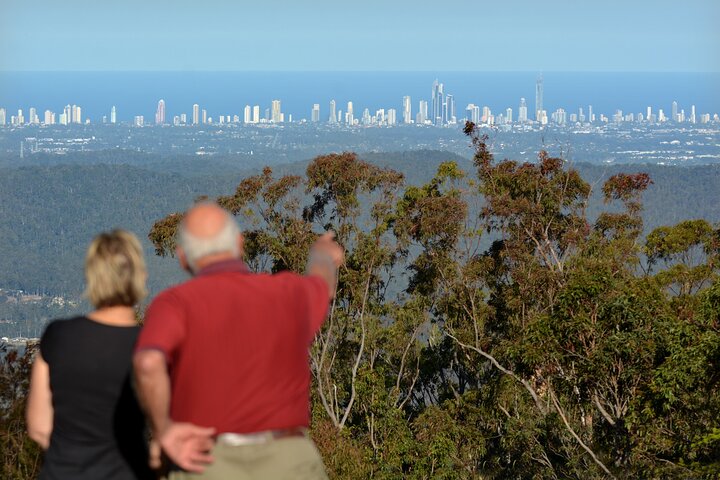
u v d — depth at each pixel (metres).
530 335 69.56
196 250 11.55
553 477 77.75
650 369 64.25
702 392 60.19
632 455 63.69
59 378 12.23
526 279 110.06
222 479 10.86
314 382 111.81
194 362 10.82
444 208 111.69
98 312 12.62
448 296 117.75
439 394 123.94
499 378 99.81
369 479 91.38
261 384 11.01
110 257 12.42
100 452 12.30
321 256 12.50
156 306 10.96
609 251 116.94
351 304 117.56
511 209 116.31
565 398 72.69
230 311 11.01
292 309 11.42
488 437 100.19
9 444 23.34
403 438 99.62
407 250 117.75
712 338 59.53
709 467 56.25
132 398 12.38
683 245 124.19
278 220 114.25
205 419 10.85
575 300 67.81
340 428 92.25
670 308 72.69
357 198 116.06
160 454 11.44
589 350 67.69
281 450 11.11
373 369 109.19
